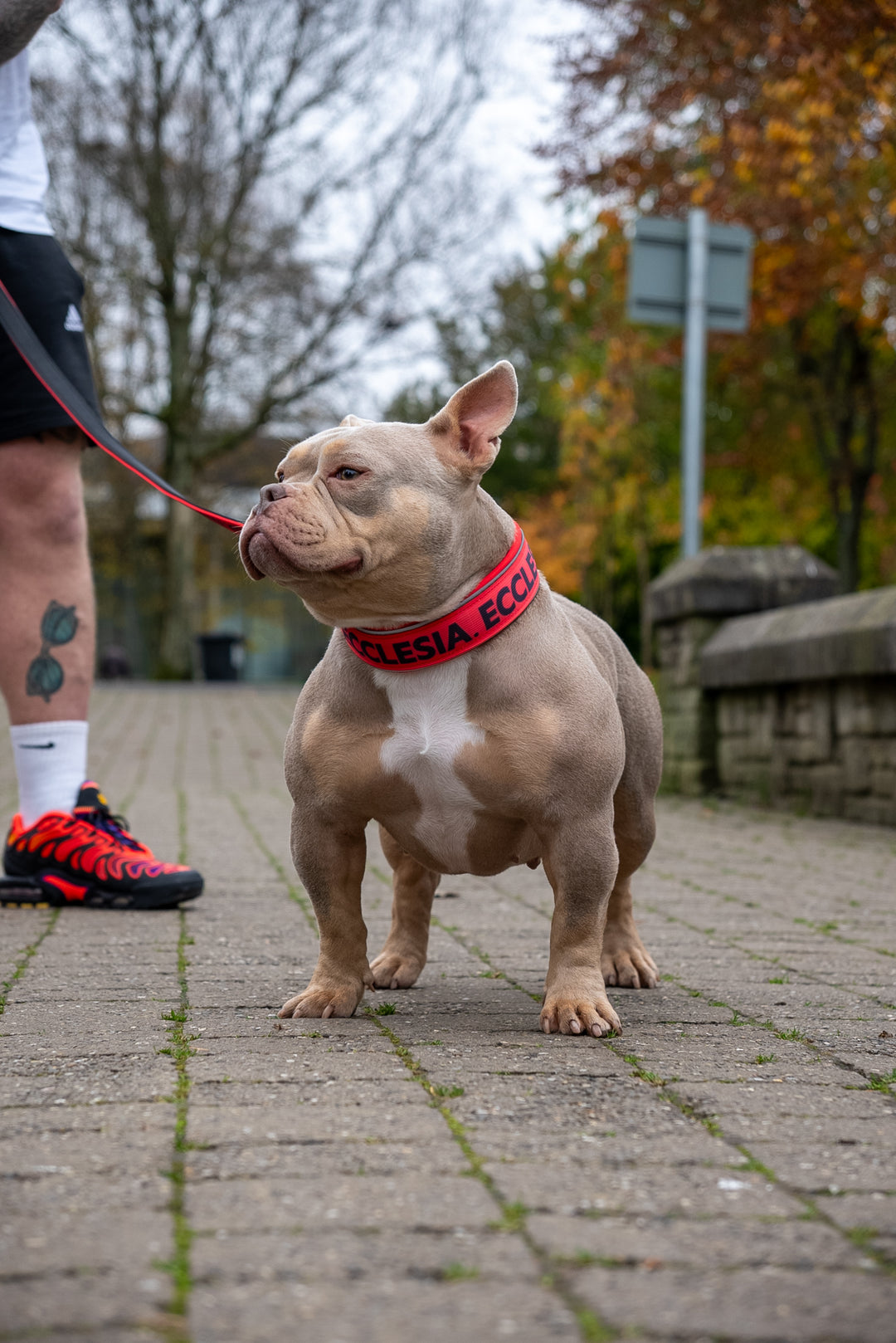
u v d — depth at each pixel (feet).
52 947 13.52
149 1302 5.15
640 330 56.70
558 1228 5.94
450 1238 5.81
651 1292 5.30
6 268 15.61
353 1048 9.29
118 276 74.69
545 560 69.46
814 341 62.23
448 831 10.27
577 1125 7.52
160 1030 9.79
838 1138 7.38
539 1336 4.92
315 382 77.82
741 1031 10.16
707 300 36.09
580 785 9.82
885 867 21.70
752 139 36.09
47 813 16.33
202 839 23.49
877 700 27.66
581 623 11.48
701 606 34.04
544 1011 10.01
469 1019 10.41
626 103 42.45
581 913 10.11
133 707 56.70
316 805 10.20
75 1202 6.17
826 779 29.63
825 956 13.78
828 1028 10.30
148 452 114.93
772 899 18.11
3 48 14.38
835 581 34.58
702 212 35.68
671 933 15.21
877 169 40.40
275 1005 10.82
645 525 61.26
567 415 61.62
